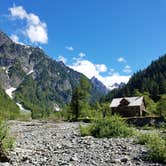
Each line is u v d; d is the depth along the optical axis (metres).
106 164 15.56
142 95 129.38
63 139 27.39
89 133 29.39
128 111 121.56
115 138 26.56
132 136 28.06
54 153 18.97
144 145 21.59
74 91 108.75
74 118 99.31
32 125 62.78
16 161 16.31
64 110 137.00
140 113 119.81
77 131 37.25
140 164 15.79
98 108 121.12
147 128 47.03
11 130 42.38
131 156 17.72
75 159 16.66
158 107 96.94
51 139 27.91
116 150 19.64
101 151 19.36
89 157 17.39
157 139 19.11
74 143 23.83
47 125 61.25
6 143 19.00
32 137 30.70
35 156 17.84
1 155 16.23
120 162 16.09
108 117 29.39
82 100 107.69
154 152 16.98
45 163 15.73
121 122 29.27
